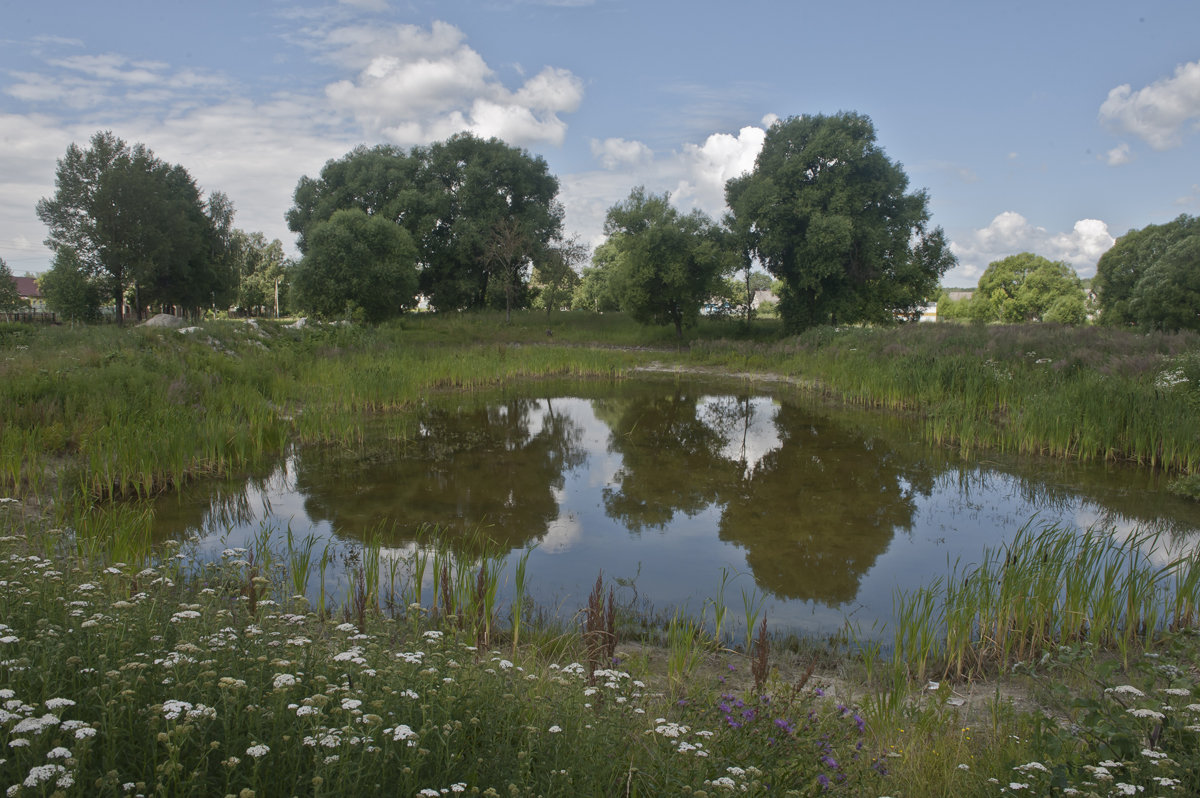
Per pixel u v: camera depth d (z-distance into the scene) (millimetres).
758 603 6852
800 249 31750
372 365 21156
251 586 5422
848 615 6598
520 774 2848
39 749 2547
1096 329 22969
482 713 3402
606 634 5340
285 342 22281
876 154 32219
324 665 3658
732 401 20938
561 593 7000
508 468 12164
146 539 7105
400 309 43406
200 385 14375
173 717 2576
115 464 9516
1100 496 10484
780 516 9625
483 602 5961
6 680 2992
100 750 2744
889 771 3648
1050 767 3221
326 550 7402
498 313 45156
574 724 3420
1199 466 11430
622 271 34188
